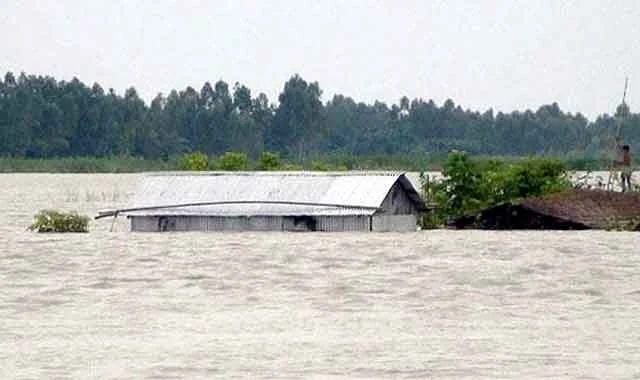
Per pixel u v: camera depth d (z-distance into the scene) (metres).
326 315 74.81
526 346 66.06
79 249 102.94
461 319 73.44
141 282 86.94
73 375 60.25
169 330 70.56
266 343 66.94
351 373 60.50
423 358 63.41
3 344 67.06
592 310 76.38
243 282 86.50
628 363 62.34
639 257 97.38
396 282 86.12
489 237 109.50
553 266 92.94
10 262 96.25
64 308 77.62
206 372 60.78
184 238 108.44
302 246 102.06
